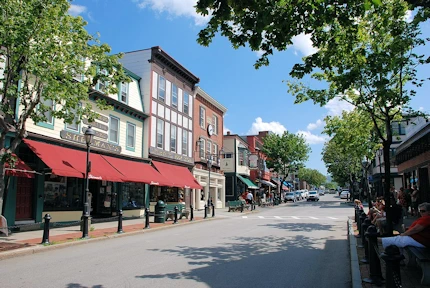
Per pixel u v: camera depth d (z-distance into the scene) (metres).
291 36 7.26
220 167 38.91
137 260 9.30
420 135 16.84
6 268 8.39
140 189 24.86
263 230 16.36
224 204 39.16
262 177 54.91
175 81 29.27
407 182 27.48
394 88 12.24
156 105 26.23
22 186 15.63
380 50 11.63
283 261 9.18
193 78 31.52
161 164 26.19
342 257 9.74
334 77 11.28
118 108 22.42
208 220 22.84
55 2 11.62
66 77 12.24
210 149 36.44
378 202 15.67
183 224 19.66
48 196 17.16
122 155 22.27
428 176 20.41
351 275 7.43
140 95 25.53
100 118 20.62
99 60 13.65
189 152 31.19
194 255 10.01
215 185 37.22
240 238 13.59
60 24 12.05
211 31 7.24
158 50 25.80
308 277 7.55
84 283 6.94
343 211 30.22
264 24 6.41
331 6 7.25
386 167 11.66
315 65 8.21
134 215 23.70
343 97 13.80
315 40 8.30
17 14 10.68
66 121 13.00
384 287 6.20
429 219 6.92
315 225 18.53
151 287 6.66
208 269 8.22
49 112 16.98
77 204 19.12
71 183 18.77
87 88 12.82
